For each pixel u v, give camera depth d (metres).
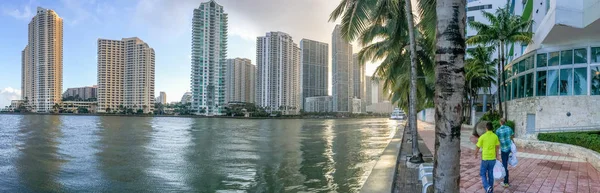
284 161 18.55
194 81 147.25
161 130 54.75
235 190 11.94
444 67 3.72
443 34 3.74
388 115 178.62
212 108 148.38
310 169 15.73
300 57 173.50
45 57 165.12
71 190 12.35
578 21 14.68
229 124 84.69
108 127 62.81
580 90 17.64
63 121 91.38
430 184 6.24
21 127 59.75
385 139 34.00
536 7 24.80
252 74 190.25
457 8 3.72
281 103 160.88
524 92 21.38
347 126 70.25
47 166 17.47
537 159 11.80
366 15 12.69
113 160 19.58
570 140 13.30
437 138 3.82
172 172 15.51
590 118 17.16
